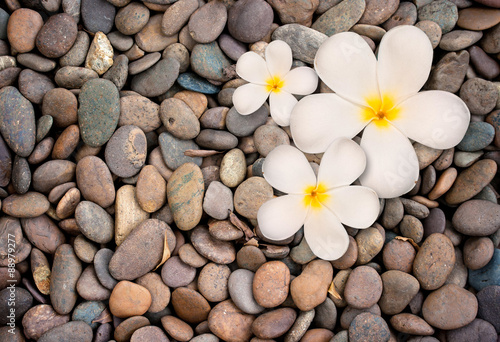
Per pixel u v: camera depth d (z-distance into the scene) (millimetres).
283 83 355
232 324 331
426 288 333
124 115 350
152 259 337
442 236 336
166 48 361
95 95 344
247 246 338
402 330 327
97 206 342
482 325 326
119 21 356
